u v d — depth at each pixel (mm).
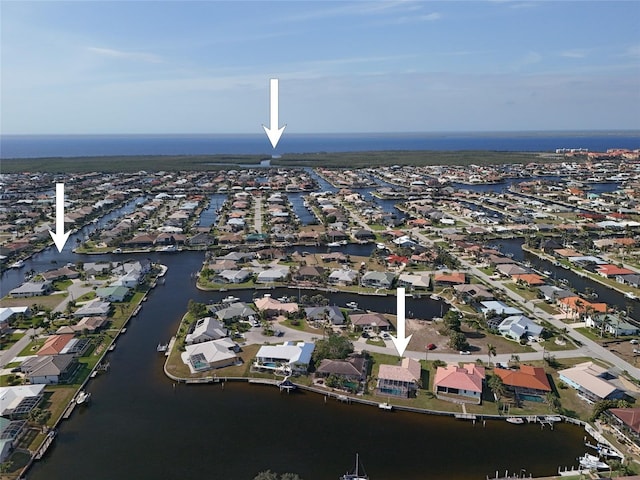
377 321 104188
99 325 104188
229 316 108188
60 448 68000
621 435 68875
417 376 82250
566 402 77750
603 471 62750
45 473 63156
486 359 91062
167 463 65000
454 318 102188
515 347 96062
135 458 66000
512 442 69062
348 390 81438
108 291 122500
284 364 88188
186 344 97188
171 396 80938
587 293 123188
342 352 89250
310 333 102625
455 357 92062
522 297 123750
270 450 67562
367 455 66500
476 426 72688
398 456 66312
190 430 72000
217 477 62406
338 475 62719
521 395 78875
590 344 97500
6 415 72438
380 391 80562
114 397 80438
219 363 89000
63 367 84875
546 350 94812
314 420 74500
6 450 64812
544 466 64250
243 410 77062
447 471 63469
